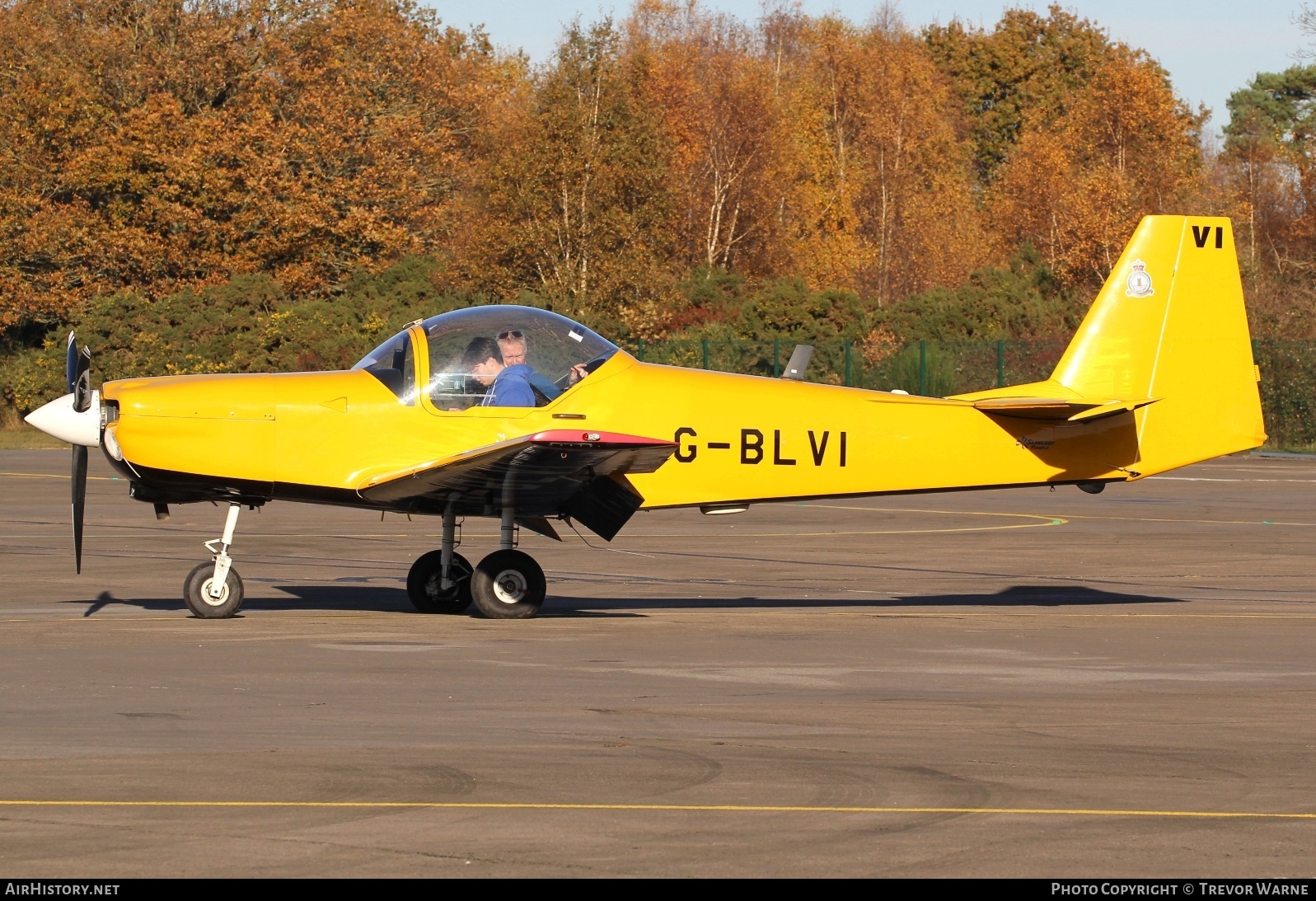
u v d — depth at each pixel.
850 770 14.38
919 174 149.50
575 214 94.19
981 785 13.84
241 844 11.78
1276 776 14.27
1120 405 25.50
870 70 151.50
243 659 20.33
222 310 86.19
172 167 92.62
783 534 40.44
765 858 11.58
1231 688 18.84
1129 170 125.88
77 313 86.62
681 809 12.93
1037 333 98.19
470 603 26.14
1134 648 22.14
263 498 25.09
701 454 25.41
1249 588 30.08
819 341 86.94
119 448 24.20
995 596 28.69
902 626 24.30
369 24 110.06
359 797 13.19
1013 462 26.47
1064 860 11.61
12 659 20.27
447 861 11.42
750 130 128.12
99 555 34.12
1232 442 26.92
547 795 13.30
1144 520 44.78
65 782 13.59
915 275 136.38
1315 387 77.56
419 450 24.56
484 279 95.31
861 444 26.00
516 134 97.44
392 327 85.81
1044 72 193.75
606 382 25.14
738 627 24.08
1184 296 26.80
